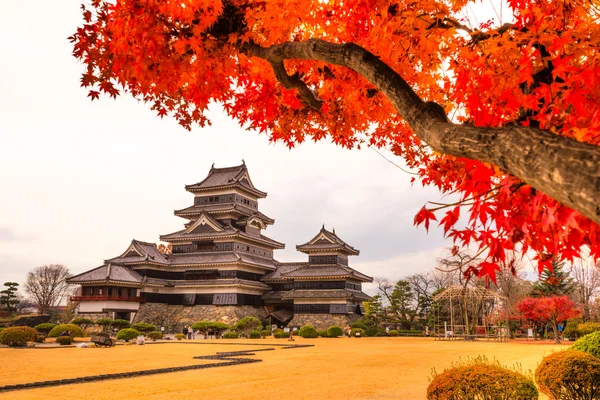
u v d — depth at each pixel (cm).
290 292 5569
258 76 686
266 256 6234
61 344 3384
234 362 1938
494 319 4303
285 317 5641
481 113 384
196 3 475
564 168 198
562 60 330
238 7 533
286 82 612
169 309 5578
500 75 401
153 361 2052
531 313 3647
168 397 1100
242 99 705
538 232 301
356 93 631
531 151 217
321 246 5562
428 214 328
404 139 726
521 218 297
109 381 1388
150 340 4225
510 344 3341
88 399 1073
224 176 6153
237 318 5172
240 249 5669
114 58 518
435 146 290
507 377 629
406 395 1111
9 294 6738
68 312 6181
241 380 1404
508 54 400
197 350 2802
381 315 6231
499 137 241
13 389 1230
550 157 207
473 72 424
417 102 317
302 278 5456
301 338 4662
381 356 2305
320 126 744
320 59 414
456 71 480
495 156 241
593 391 759
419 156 730
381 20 477
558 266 4769
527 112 364
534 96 343
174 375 1531
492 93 394
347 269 5553
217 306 5306
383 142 755
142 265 5503
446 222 320
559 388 789
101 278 5116
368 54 358
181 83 565
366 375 1527
